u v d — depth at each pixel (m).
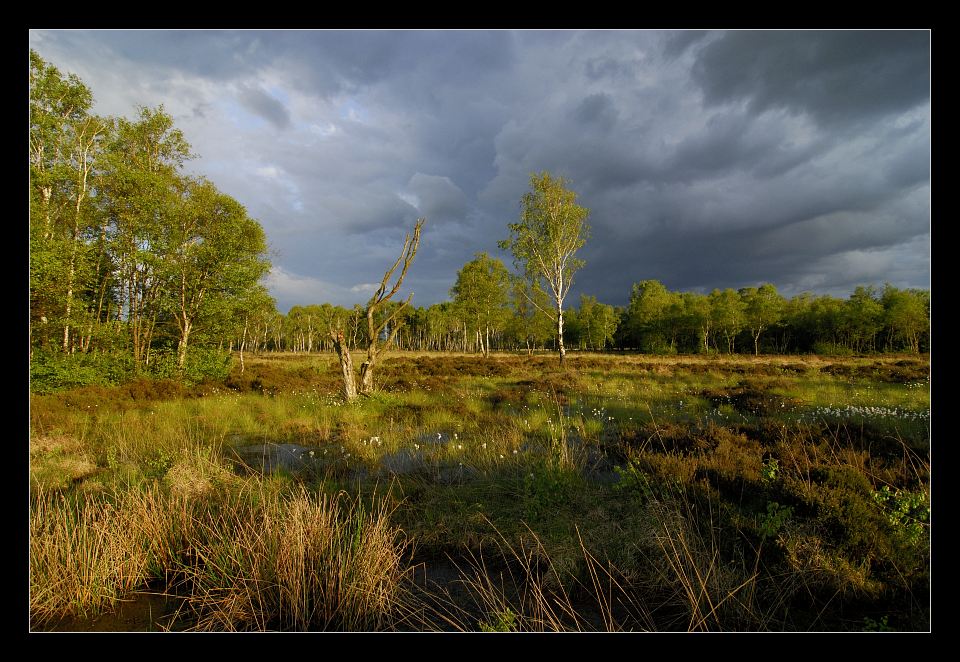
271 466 6.63
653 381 16.83
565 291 27.95
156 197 16.73
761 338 61.66
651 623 3.07
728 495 5.00
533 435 8.27
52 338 14.60
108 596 3.41
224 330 19.11
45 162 15.52
